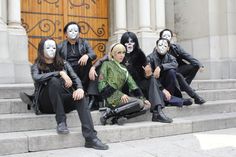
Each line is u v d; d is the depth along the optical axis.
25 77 7.27
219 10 9.06
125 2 8.81
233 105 6.49
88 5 9.02
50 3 8.60
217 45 9.05
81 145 4.43
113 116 4.98
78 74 5.32
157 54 5.88
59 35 8.68
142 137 4.87
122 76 5.06
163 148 4.35
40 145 4.23
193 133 5.27
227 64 8.82
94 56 5.32
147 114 5.37
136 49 5.49
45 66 4.54
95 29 9.09
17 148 4.12
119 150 4.25
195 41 9.43
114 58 5.12
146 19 8.67
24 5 8.30
